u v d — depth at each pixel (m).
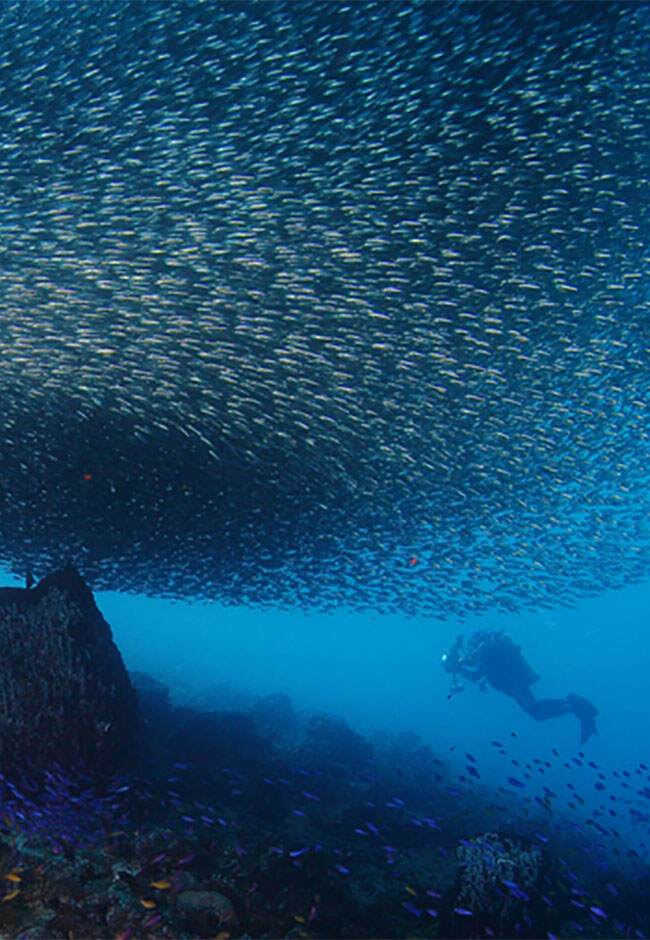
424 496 12.18
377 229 10.36
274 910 6.05
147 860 6.08
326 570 12.54
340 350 10.31
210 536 11.34
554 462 12.58
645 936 7.59
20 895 5.20
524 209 10.67
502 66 9.55
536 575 14.26
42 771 7.18
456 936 6.26
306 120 9.77
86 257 9.33
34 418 9.66
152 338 9.48
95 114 9.28
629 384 12.01
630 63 9.61
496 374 11.48
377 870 8.05
